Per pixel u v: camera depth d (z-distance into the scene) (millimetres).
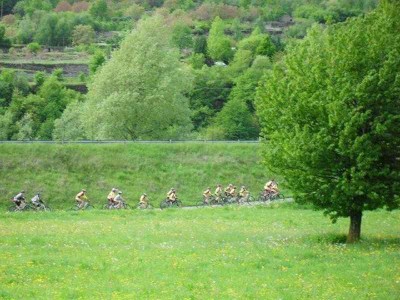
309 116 47594
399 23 48906
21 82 184500
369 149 44250
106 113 105688
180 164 93062
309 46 51125
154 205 83625
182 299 32438
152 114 108250
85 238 50969
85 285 35219
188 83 113562
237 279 36781
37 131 159375
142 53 109500
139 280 36531
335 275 37312
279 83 50219
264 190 84375
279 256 43188
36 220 63094
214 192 89438
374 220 64000
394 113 45281
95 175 88000
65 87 190375
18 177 84875
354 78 46312
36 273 37812
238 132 161750
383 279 35969
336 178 46594
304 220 64750
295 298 32656
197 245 48062
